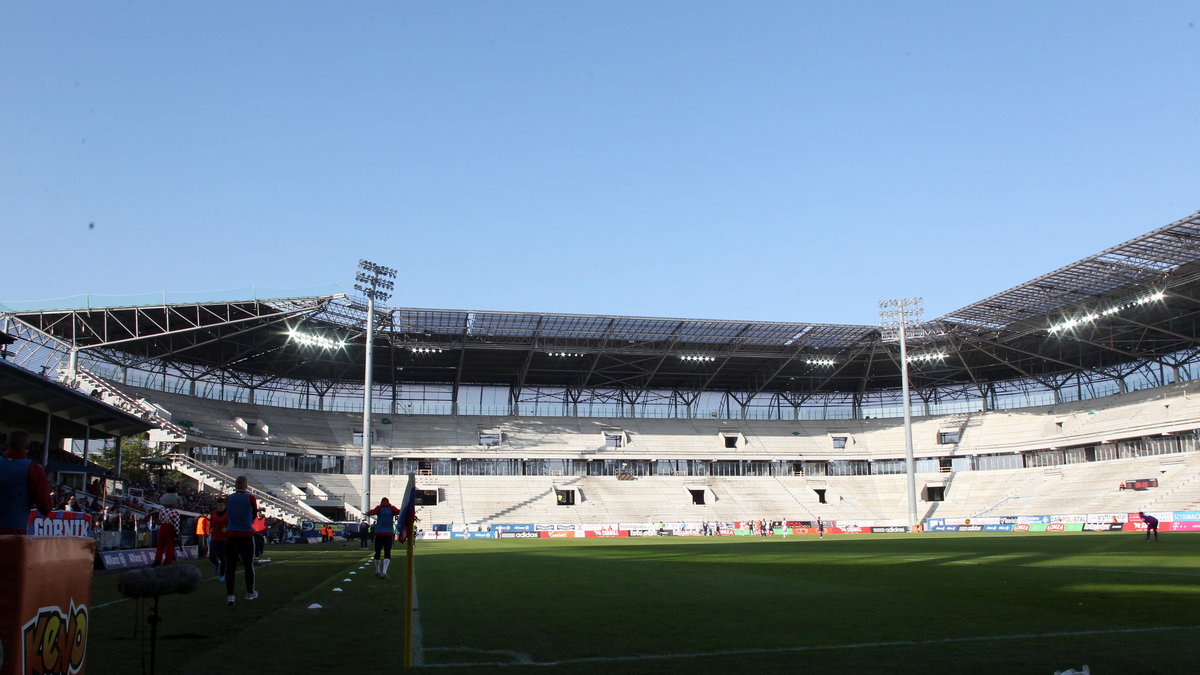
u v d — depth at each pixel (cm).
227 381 8712
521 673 848
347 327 7688
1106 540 4547
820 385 10525
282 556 3712
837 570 2386
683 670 859
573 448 9531
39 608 507
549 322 7875
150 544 3381
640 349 8656
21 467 797
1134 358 8956
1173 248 6072
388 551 2214
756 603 1500
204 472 7006
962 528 8312
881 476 10012
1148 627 1118
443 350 8300
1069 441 8762
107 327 6750
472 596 1675
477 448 9231
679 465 9738
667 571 2431
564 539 6994
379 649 999
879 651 959
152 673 741
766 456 9950
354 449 8800
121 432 4672
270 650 990
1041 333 8375
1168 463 7681
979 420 9969
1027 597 1523
